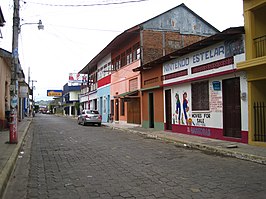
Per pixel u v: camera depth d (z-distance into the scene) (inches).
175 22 960.3
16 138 508.7
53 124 1219.9
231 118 527.5
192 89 642.2
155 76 818.2
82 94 2117.4
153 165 343.3
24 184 268.1
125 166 338.0
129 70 1027.9
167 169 320.8
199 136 611.5
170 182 265.3
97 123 1126.4
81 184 262.2
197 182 265.1
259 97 476.1
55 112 4148.6
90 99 1777.8
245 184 257.9
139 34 927.7
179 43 957.8
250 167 334.3
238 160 379.2
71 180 277.3
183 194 229.1
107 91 1350.9
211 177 284.0
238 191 236.7
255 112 472.4
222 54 534.9
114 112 1226.6
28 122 1289.4
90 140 604.7
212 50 563.2
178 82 685.9
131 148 488.4
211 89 575.2
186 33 969.5
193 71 625.9
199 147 485.1
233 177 284.4
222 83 542.9
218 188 245.6
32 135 725.3
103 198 221.6
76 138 644.7
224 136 539.5
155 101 824.3
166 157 399.5
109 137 666.8
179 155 417.1
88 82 1813.5
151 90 847.1
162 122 782.5
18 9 523.8
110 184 260.5
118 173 302.7
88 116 1107.9
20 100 1471.5
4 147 461.1
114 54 1236.5
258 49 468.4
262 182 264.7
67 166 341.7
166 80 751.1
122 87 1117.7
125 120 1080.8
